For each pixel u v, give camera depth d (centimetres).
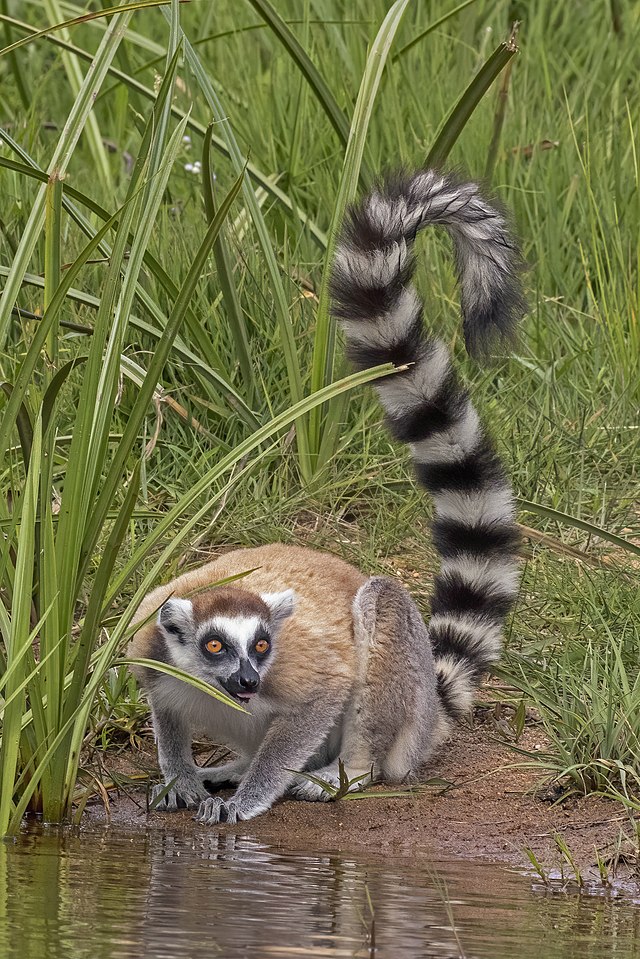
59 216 813
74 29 1991
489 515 1003
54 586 763
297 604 930
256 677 860
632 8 1977
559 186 1600
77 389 1245
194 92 1692
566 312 1489
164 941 554
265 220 1505
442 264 1491
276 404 1284
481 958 562
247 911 617
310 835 833
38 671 775
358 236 966
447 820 850
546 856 789
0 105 1938
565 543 1177
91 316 1304
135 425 763
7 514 833
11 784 761
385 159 1611
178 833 820
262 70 1898
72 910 602
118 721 960
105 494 773
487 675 1050
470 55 1762
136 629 816
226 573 954
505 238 988
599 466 1288
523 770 921
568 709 923
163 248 1359
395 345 971
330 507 1223
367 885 695
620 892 726
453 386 991
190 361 1222
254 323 1334
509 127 1659
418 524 1209
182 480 1195
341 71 1700
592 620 1060
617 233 1458
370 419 1305
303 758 901
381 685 931
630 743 881
